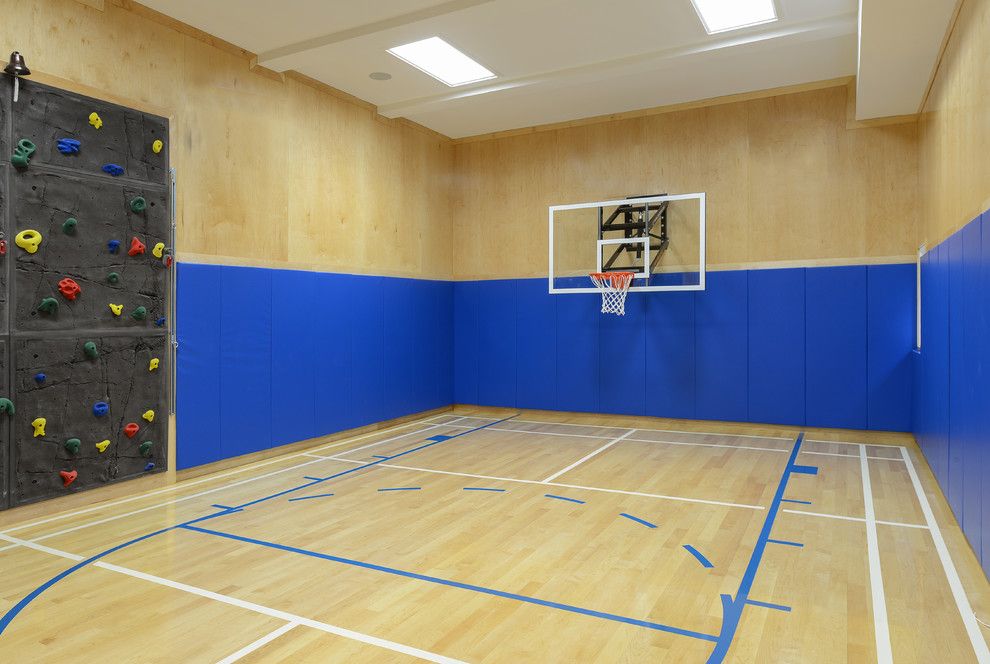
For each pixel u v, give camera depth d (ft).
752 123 25.08
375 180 25.81
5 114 14.28
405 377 27.48
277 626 9.69
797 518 14.62
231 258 19.76
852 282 23.73
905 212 23.02
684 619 9.87
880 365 23.36
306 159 22.54
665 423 26.71
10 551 12.83
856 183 23.67
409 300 27.76
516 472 18.97
